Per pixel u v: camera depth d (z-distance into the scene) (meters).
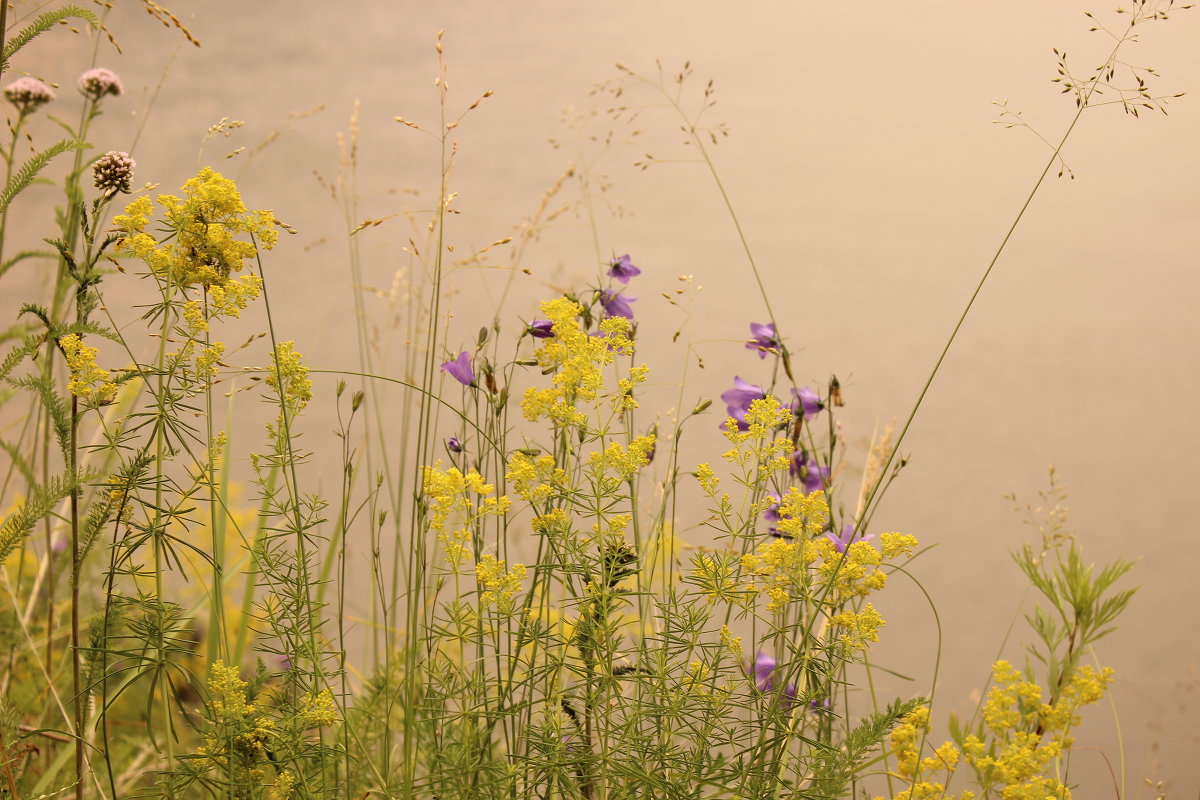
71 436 1.43
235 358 4.85
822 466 1.82
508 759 1.46
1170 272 5.56
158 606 1.41
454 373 1.69
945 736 3.65
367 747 1.80
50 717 2.13
